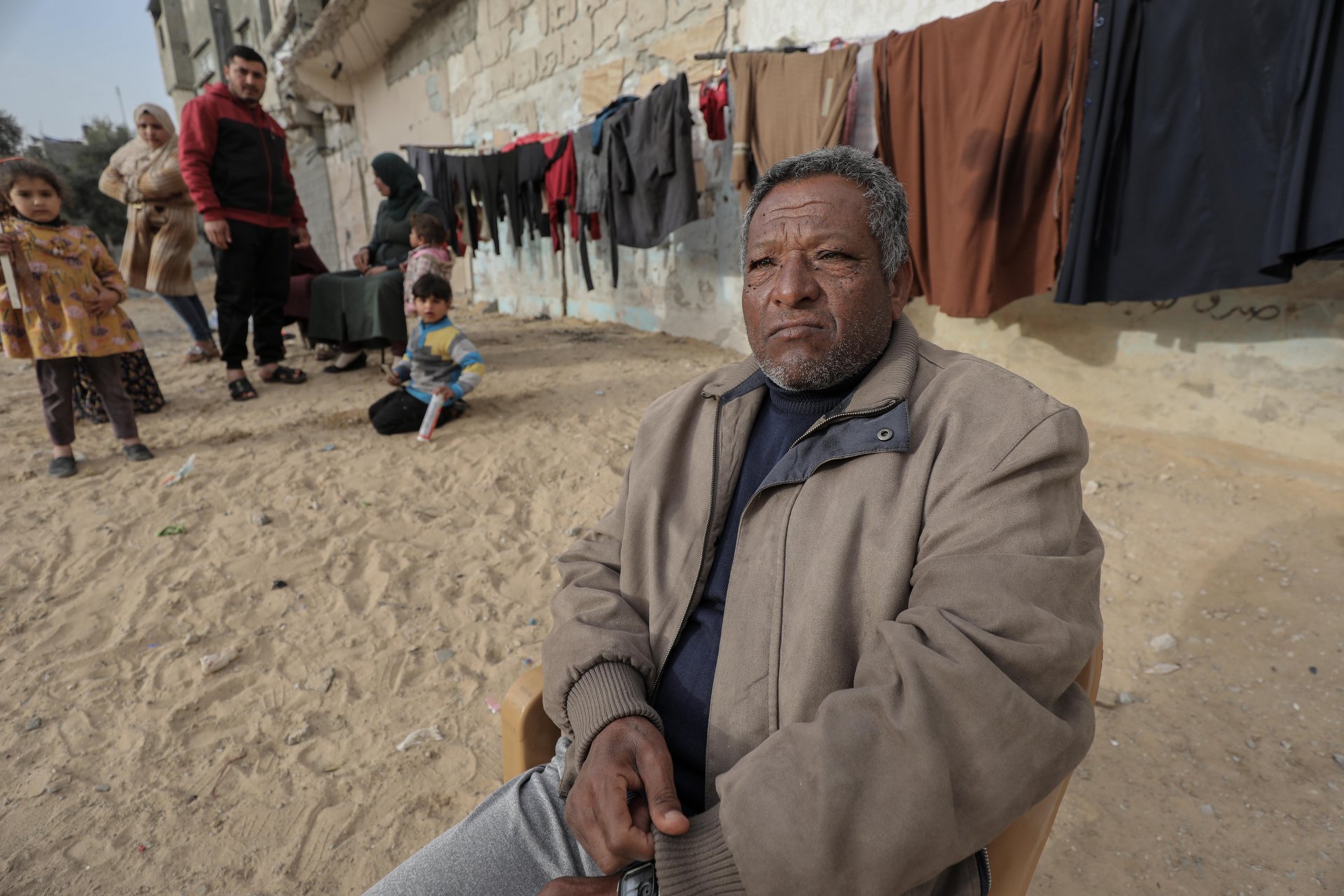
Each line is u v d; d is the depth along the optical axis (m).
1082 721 0.83
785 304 1.08
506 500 3.42
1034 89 3.09
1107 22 2.77
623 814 0.93
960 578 0.84
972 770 0.76
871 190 1.08
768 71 4.07
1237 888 1.50
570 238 8.18
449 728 2.05
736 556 1.08
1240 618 2.26
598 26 6.78
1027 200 3.24
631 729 1.01
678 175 5.10
